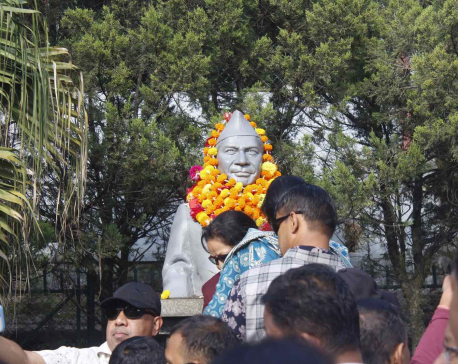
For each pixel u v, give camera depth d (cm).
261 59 879
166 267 626
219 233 357
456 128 770
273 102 941
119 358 288
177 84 816
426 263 905
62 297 879
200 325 237
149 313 378
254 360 117
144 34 827
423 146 814
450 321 172
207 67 823
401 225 817
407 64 893
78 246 780
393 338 222
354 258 930
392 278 931
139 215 895
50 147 539
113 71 818
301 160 837
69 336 904
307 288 180
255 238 329
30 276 799
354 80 944
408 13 848
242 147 620
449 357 172
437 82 776
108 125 788
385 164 798
